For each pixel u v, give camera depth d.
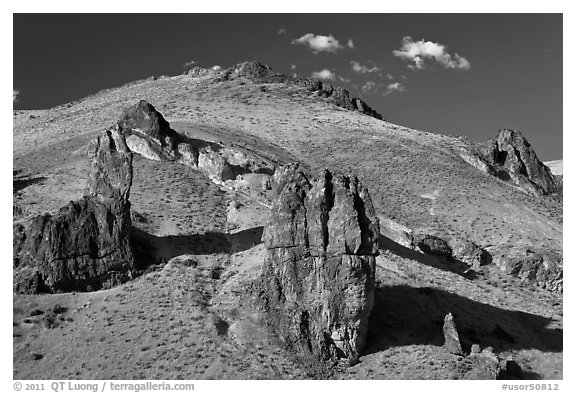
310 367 66.88
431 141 156.75
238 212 95.06
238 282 76.88
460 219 118.81
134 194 96.94
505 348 75.19
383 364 67.44
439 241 101.75
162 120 113.62
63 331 70.44
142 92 193.62
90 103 191.25
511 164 144.50
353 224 69.44
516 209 124.94
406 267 88.56
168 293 75.19
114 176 79.38
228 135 136.75
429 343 70.81
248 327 69.81
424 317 76.31
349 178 72.12
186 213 93.56
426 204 122.62
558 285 98.00
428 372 66.00
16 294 73.62
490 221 118.69
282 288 70.25
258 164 111.44
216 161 106.81
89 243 76.88
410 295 80.00
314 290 69.38
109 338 69.50
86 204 78.25
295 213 71.06
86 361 66.94
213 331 69.75
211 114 159.25
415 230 113.38
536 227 120.12
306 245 70.31
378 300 77.06
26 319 71.19
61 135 144.88
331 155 140.62
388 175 132.12
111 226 78.06
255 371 65.56
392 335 71.69
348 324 68.62
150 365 66.19
